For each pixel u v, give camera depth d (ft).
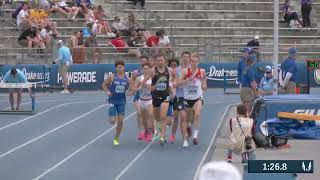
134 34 352.08
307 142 185.37
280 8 415.23
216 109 266.57
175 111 183.52
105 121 232.73
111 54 339.77
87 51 336.29
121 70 182.09
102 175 148.77
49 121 232.32
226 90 340.39
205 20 404.16
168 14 406.82
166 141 189.06
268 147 176.65
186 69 180.34
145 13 397.39
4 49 329.93
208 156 168.96
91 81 330.13
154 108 185.88
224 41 396.57
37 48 331.98
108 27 363.97
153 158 168.66
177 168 156.04
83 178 145.59
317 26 412.57
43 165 159.84
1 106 267.59
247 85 189.06
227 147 182.39
